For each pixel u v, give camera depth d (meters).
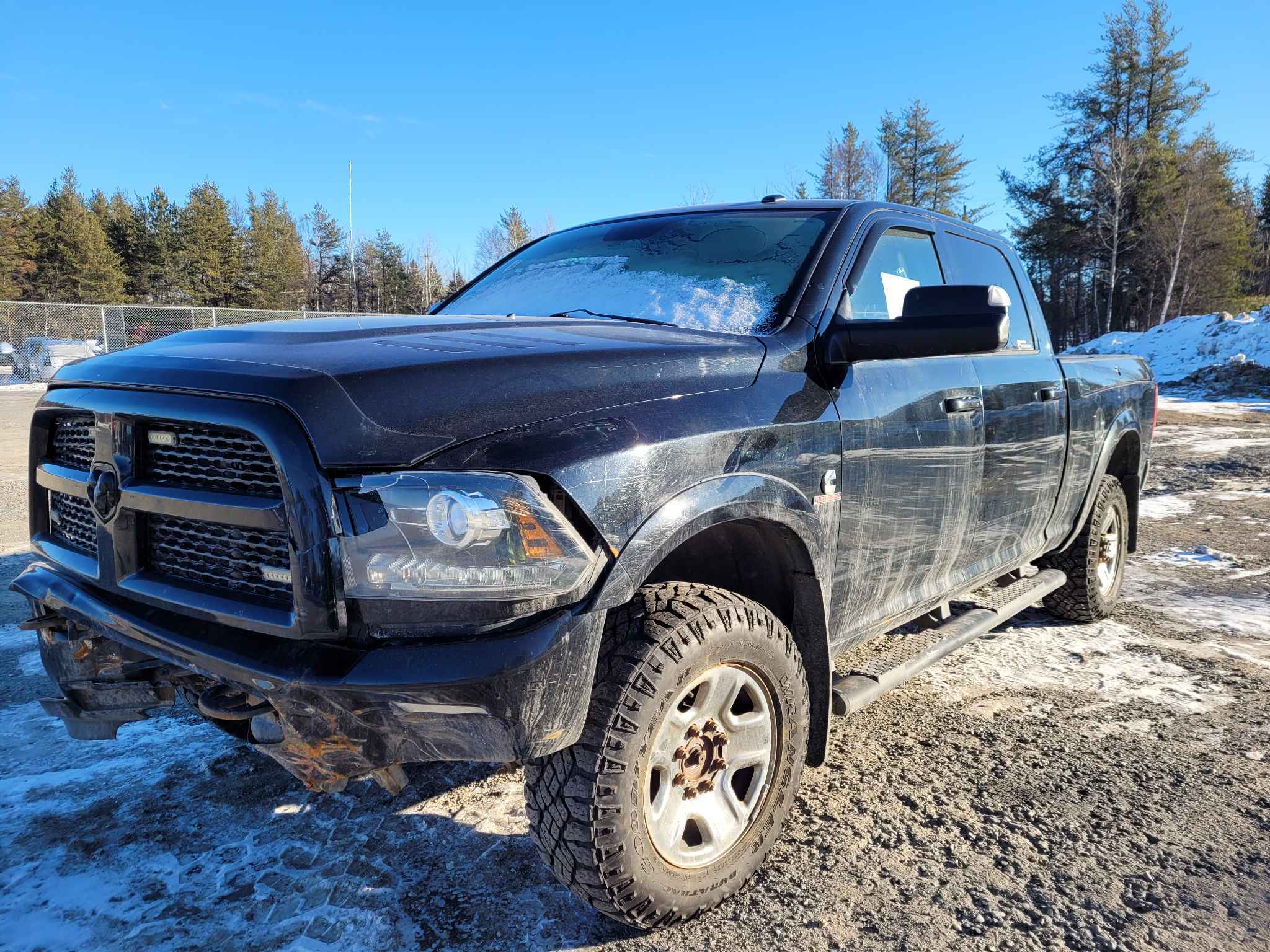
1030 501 3.58
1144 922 2.12
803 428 2.23
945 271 3.30
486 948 1.98
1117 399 4.42
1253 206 69.38
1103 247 53.03
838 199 3.09
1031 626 4.54
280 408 1.63
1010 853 2.42
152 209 65.88
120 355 2.12
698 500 1.89
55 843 2.38
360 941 1.99
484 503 1.58
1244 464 10.31
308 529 1.58
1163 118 53.41
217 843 2.39
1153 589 5.29
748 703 2.18
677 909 1.99
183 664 1.79
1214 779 2.87
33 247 60.81
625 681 1.81
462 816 2.56
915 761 2.97
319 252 82.56
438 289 78.56
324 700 1.58
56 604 2.10
